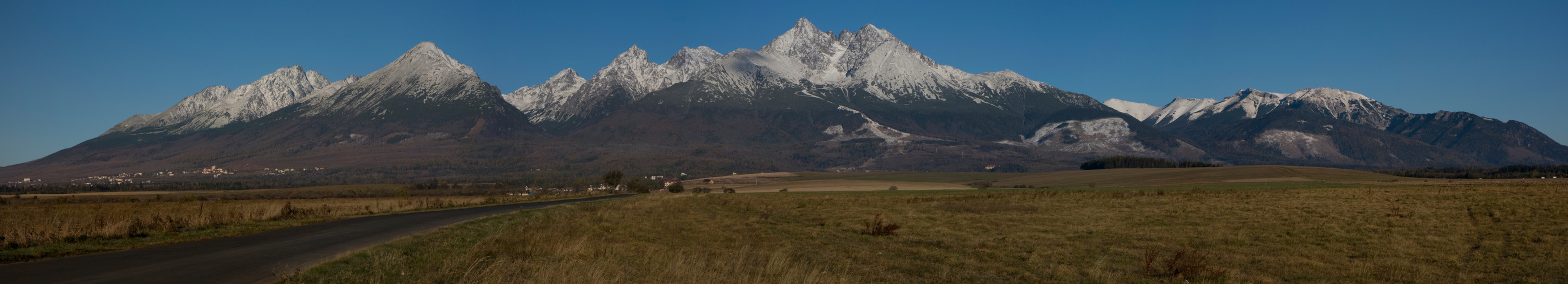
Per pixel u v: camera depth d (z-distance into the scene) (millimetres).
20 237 18297
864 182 187500
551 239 19391
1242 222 29609
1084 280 16547
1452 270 17656
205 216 27109
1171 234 25625
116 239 20359
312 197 145250
